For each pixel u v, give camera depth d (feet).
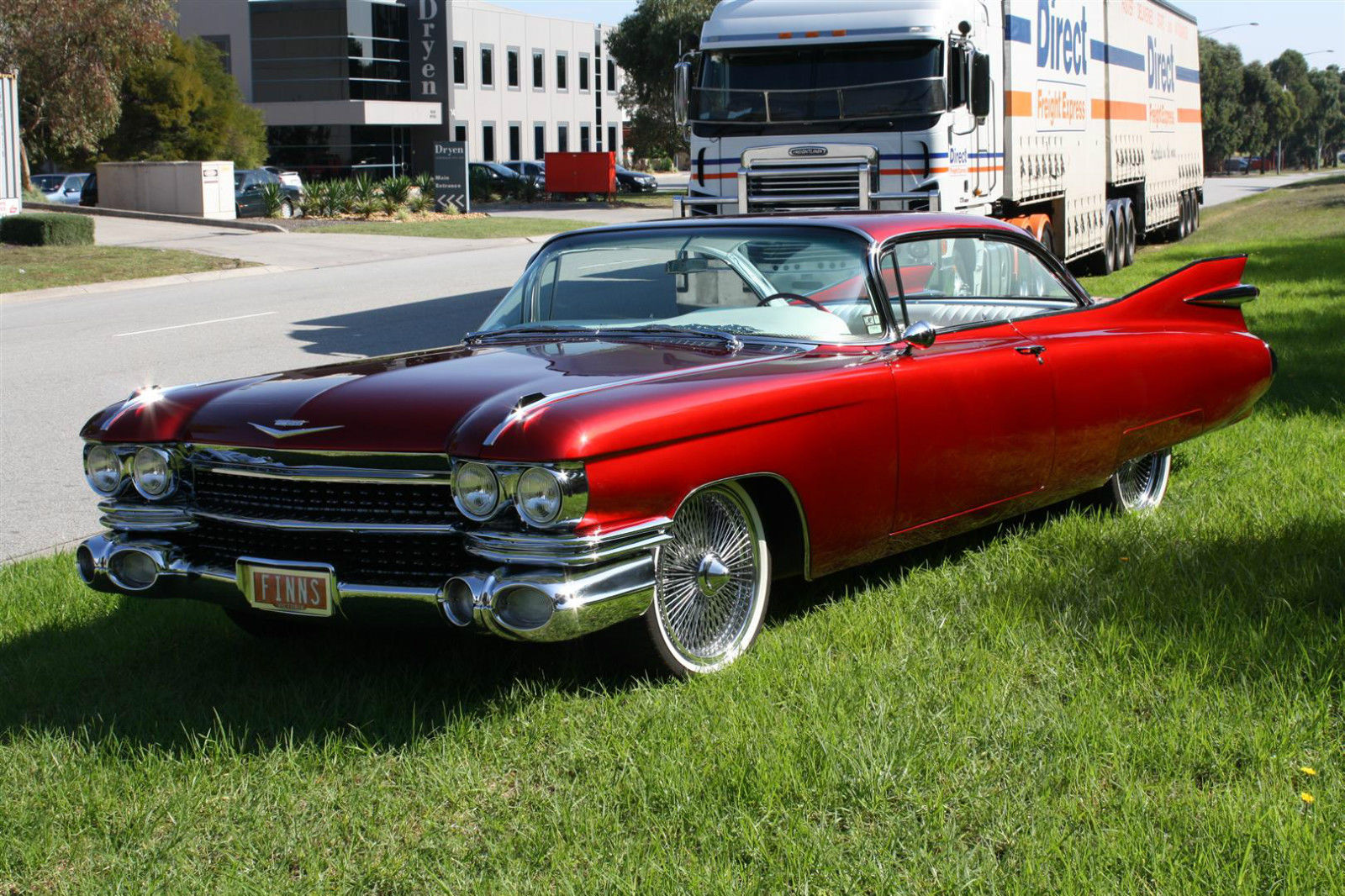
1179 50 84.28
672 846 10.36
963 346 16.53
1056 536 18.48
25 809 11.34
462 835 10.73
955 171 41.65
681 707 12.86
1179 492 21.35
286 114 197.88
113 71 135.33
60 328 50.93
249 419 13.58
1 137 84.89
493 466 12.07
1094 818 10.48
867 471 14.97
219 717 13.03
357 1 195.11
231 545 13.84
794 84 41.52
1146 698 12.90
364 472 12.80
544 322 16.84
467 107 215.51
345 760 12.07
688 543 13.69
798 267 16.24
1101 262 64.18
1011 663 13.71
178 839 10.73
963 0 42.09
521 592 12.11
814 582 17.19
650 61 190.80
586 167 168.14
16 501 24.30
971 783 11.18
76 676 14.46
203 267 76.07
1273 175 426.51
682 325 15.99
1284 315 43.37
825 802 10.87
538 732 12.50
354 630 15.97
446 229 110.32
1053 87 53.06
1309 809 10.57
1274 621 14.56
